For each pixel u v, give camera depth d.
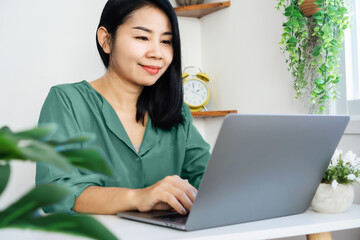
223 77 2.60
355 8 1.78
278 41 2.09
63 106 1.26
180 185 0.93
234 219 0.79
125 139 1.31
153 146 1.36
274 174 0.82
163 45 1.34
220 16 2.60
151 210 0.93
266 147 0.77
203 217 0.74
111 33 1.33
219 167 0.71
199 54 2.83
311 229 0.81
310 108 1.84
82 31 2.61
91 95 1.34
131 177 1.32
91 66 2.63
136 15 1.28
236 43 2.45
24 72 2.48
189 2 2.61
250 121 0.71
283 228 0.77
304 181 0.90
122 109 1.38
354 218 0.88
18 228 0.24
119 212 0.92
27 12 2.49
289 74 2.02
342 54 1.77
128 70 1.31
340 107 1.76
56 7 2.55
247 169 0.76
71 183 1.03
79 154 0.26
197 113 2.49
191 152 1.45
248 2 2.32
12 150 0.22
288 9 1.75
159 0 1.29
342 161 0.99
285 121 0.77
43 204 0.24
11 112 2.45
